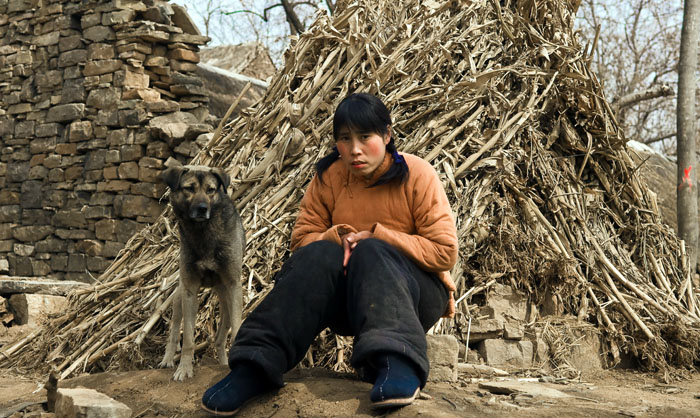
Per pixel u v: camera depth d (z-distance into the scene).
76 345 4.43
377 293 2.83
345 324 3.23
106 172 9.16
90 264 9.14
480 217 4.92
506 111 5.46
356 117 2.97
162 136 8.66
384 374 2.72
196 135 8.53
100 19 9.54
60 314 4.96
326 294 2.98
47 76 10.02
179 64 9.55
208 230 3.61
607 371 4.73
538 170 5.48
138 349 4.08
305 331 2.94
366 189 3.23
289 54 6.05
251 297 4.32
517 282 4.89
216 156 5.67
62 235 9.52
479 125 5.35
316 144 5.26
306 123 5.42
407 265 3.01
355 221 3.25
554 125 5.89
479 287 4.73
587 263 5.23
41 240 9.83
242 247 3.82
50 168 9.86
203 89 9.69
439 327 4.32
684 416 3.02
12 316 7.36
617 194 5.96
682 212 8.24
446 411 2.78
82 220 9.34
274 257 4.60
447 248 3.03
